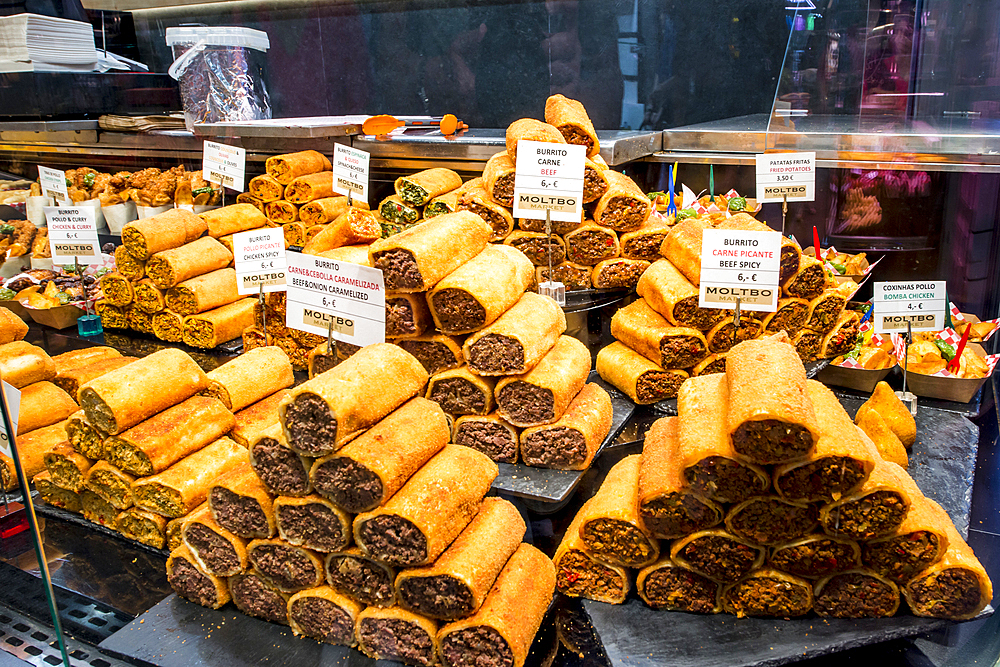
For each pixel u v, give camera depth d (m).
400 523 0.72
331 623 0.78
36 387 1.02
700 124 1.73
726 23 1.69
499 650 0.72
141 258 1.37
